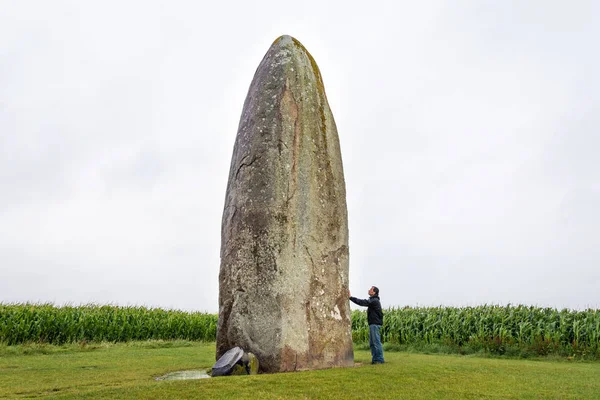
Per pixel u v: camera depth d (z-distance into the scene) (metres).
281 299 8.53
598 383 7.24
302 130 9.62
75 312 18.58
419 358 11.37
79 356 12.23
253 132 9.36
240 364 7.95
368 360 10.83
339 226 9.80
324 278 9.27
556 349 13.27
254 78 10.09
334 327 9.21
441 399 5.98
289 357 8.37
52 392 6.87
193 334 21.00
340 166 10.17
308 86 9.98
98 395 6.13
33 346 14.84
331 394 6.13
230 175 9.52
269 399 5.82
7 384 7.48
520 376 7.80
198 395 6.02
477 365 9.30
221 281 9.05
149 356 12.14
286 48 10.05
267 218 8.85
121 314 19.50
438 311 18.17
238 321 8.62
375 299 9.78
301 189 9.31
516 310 16.16
